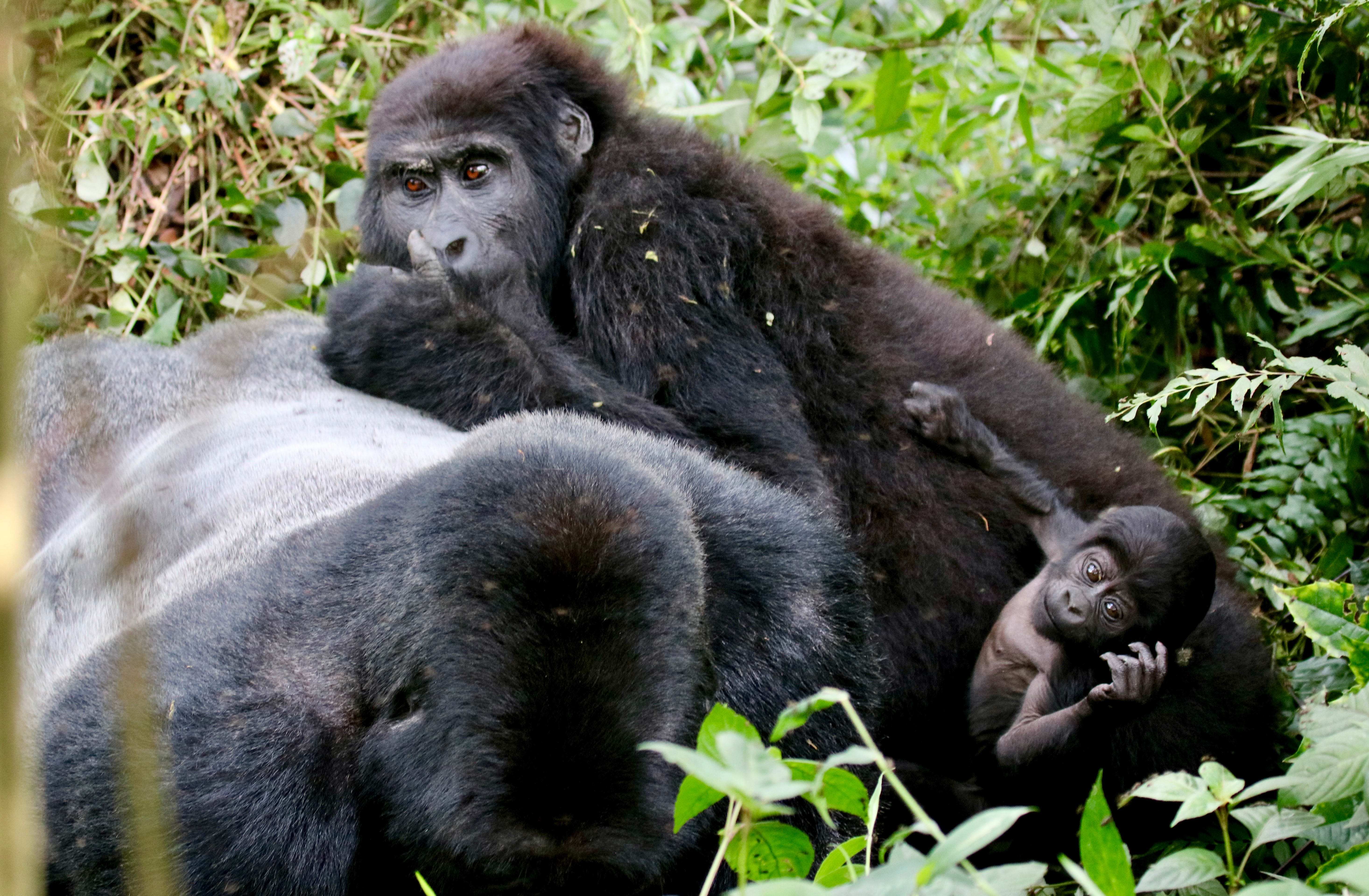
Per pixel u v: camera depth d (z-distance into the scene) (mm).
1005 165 12891
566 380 8125
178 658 5039
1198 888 5020
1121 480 8719
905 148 13297
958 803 7500
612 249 8758
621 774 4125
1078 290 10133
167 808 4574
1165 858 4422
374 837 4898
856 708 5750
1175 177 10617
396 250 9203
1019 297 10797
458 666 4328
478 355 8031
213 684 4891
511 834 4148
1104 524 7598
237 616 5168
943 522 8367
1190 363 10016
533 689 4129
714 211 8867
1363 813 4820
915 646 8148
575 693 4113
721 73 12375
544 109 9258
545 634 4180
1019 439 8703
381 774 4762
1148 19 10344
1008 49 12922
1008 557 8375
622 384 8531
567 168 9281
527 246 9023
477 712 4207
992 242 11461
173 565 6285
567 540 4309
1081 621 7367
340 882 4820
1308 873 6516
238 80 11258
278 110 11477
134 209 11062
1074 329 10625
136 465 7395
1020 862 7418
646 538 4441
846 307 9016
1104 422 9266
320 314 10664
